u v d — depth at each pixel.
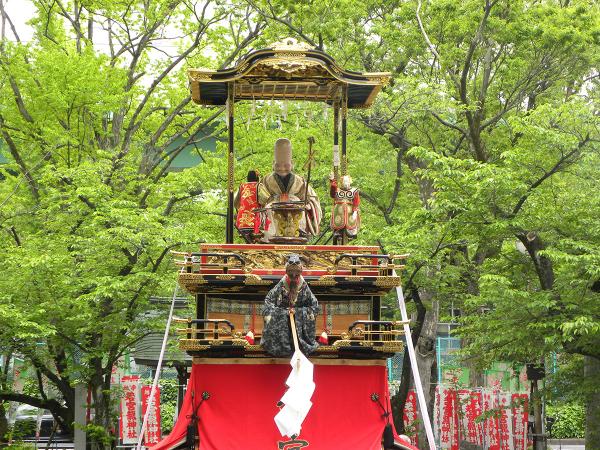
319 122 25.08
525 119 21.59
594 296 20.98
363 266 10.82
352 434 10.70
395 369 39.81
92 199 23.64
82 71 24.53
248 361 10.78
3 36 26.84
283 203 11.85
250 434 10.60
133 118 27.97
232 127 12.23
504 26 26.03
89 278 23.05
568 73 28.42
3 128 26.41
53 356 24.94
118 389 26.53
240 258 10.76
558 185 22.75
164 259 24.50
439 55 27.41
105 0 27.64
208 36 28.27
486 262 25.09
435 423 31.09
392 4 28.23
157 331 24.62
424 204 27.86
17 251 23.45
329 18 25.50
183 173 25.28
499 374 35.44
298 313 10.05
